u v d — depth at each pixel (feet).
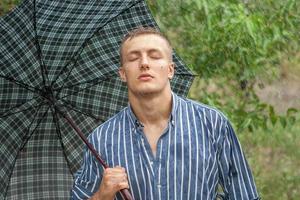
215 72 22.86
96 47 13.58
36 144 13.58
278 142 31.48
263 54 22.43
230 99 23.44
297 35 24.12
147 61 11.39
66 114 13.58
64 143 13.60
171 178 11.34
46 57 13.41
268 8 23.93
